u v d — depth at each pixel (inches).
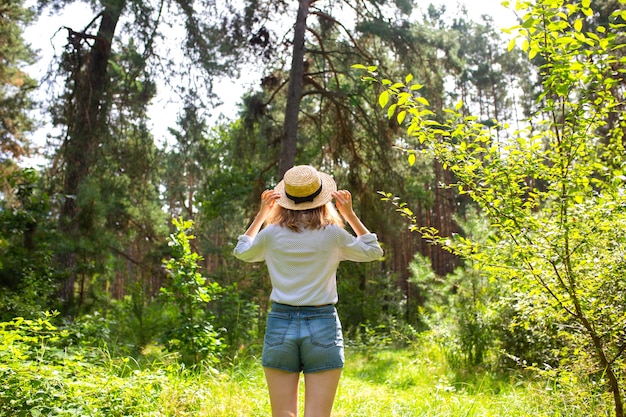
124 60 584.1
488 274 189.6
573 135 156.5
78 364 178.5
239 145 729.0
